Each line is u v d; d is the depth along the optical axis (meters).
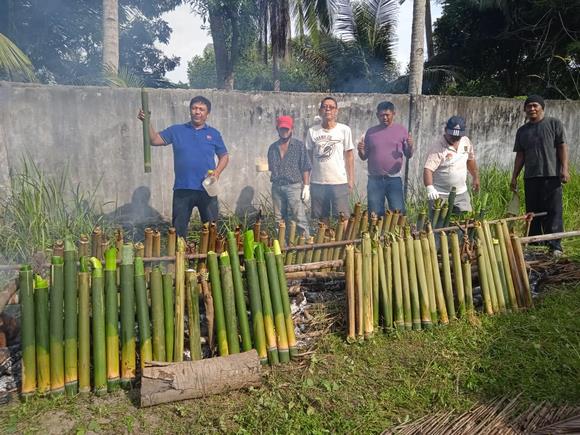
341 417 2.58
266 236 3.60
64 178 5.57
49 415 2.53
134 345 2.84
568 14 13.19
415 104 7.18
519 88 16.08
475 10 15.45
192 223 6.01
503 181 7.08
